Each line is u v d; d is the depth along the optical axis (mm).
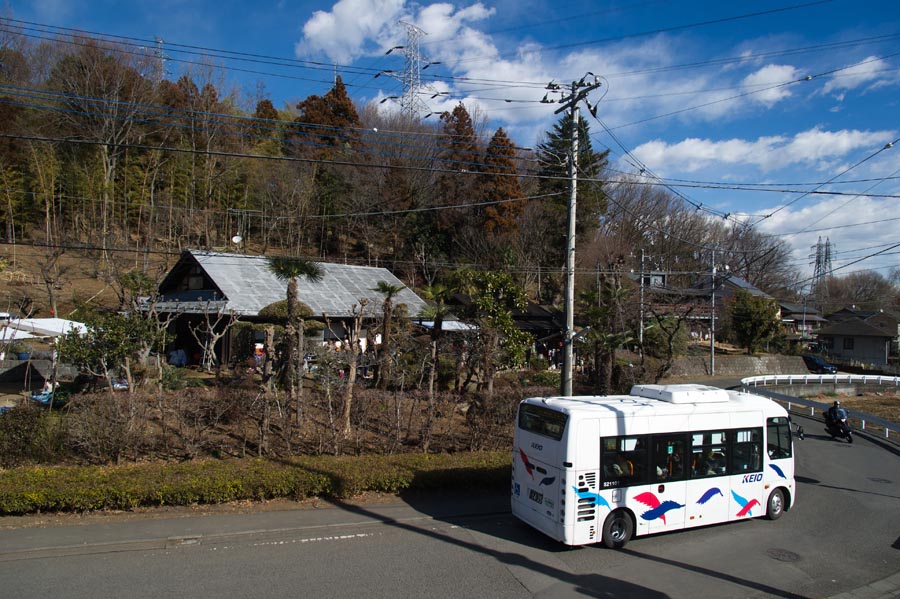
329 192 44625
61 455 11805
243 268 26391
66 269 33031
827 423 23172
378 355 18891
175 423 13688
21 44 36031
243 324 22016
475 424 15055
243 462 11961
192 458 12383
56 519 9492
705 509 10578
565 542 9180
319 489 11148
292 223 44188
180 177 41438
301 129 45625
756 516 11406
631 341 24094
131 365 16672
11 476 10047
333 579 7836
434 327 19234
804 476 16094
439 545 9438
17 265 35312
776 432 11734
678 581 8359
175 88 40844
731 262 58625
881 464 18281
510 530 10430
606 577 8430
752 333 46844
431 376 15812
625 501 9695
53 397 15078
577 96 15250
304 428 14664
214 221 42531
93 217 35938
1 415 11688
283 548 8914
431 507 11312
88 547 8531
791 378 38812
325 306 25594
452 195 44250
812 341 63656
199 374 20734
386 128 48156
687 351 43594
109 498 9828
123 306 22453
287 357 14992
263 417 13062
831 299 73500
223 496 10523
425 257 43344
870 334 55594
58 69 35250
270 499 11023
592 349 23344
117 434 11766
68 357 13391
